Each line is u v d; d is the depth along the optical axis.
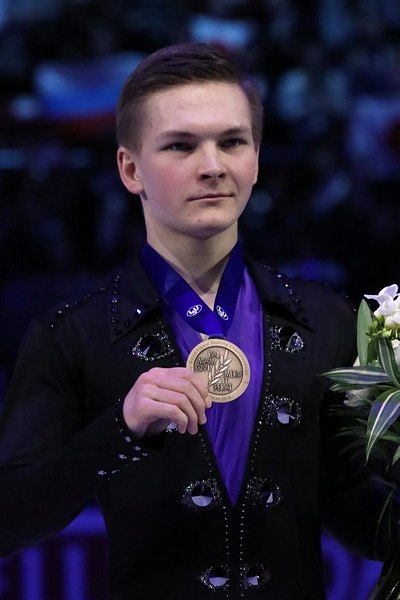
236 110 5.00
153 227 5.27
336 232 15.91
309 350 5.27
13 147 17.20
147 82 5.05
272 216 16.05
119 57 18.98
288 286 5.43
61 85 18.53
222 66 5.06
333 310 5.45
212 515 4.98
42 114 18.02
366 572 10.00
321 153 17.00
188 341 5.15
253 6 19.47
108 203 16.62
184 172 4.93
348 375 4.79
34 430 5.07
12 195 16.62
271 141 17.50
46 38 19.06
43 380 5.18
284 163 16.97
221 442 5.05
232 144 5.01
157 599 4.94
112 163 17.38
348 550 5.45
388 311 4.87
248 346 5.20
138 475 5.04
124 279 5.35
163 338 5.16
